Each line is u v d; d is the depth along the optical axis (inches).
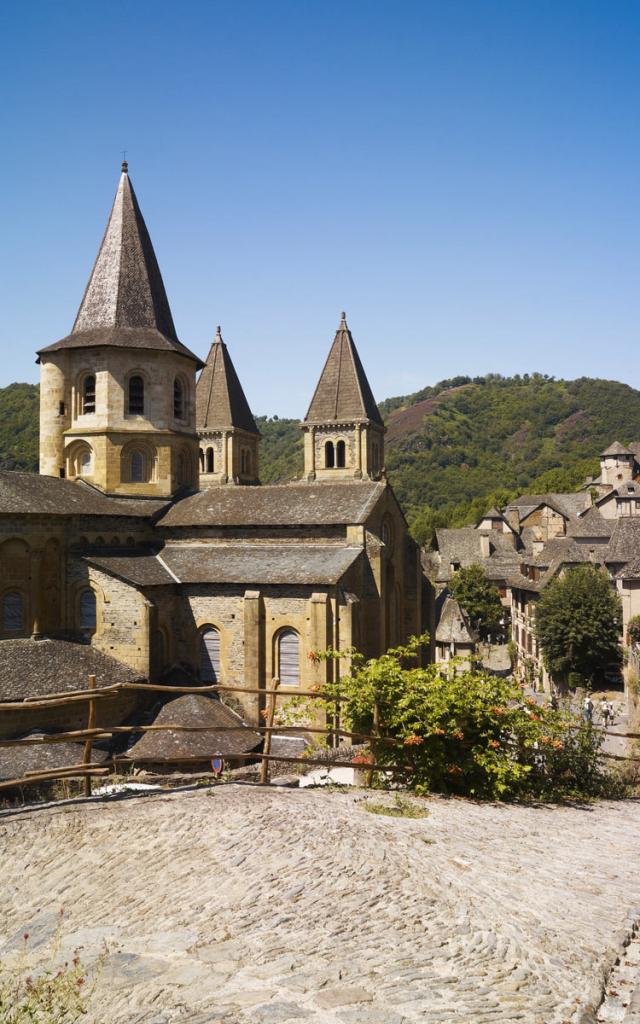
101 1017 290.0
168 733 1299.2
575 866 481.7
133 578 1449.3
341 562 1497.3
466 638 2522.1
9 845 484.1
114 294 1747.0
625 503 4547.2
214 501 1710.1
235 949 344.8
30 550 1425.9
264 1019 279.9
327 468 2842.0
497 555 4153.5
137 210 1828.2
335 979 311.9
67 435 1718.8
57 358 1739.7
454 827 545.6
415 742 646.5
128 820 520.4
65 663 1347.2
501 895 410.3
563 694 2411.4
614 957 338.6
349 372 2832.2
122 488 1707.7
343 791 635.5
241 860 450.6
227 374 2817.4
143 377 1729.8
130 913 394.3
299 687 1466.5
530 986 305.7
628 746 1256.2
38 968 337.4
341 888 408.5
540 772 753.0
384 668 685.9
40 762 1149.1
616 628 2407.7
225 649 1519.4
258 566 1536.7
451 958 331.3
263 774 638.5
